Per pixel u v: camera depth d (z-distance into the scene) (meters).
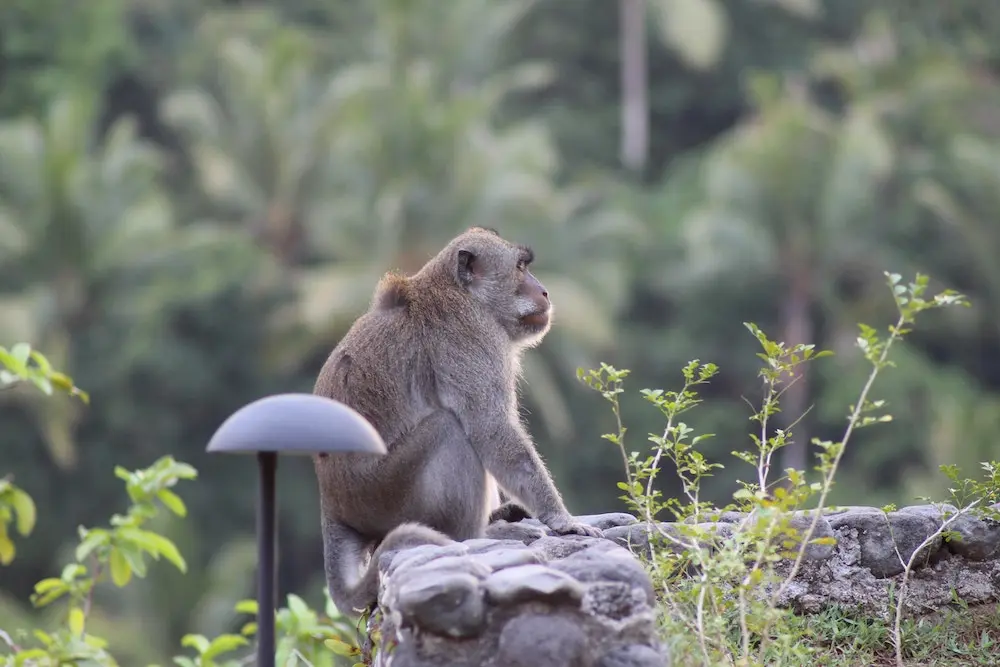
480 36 45.31
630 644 5.25
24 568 35.31
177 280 38.50
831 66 46.12
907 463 35.28
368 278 36.25
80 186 38.09
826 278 41.31
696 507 6.08
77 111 38.78
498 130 45.25
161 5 47.50
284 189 41.34
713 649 5.68
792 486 5.86
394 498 6.66
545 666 5.13
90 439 36.53
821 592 6.77
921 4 48.56
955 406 32.84
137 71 45.41
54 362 34.31
